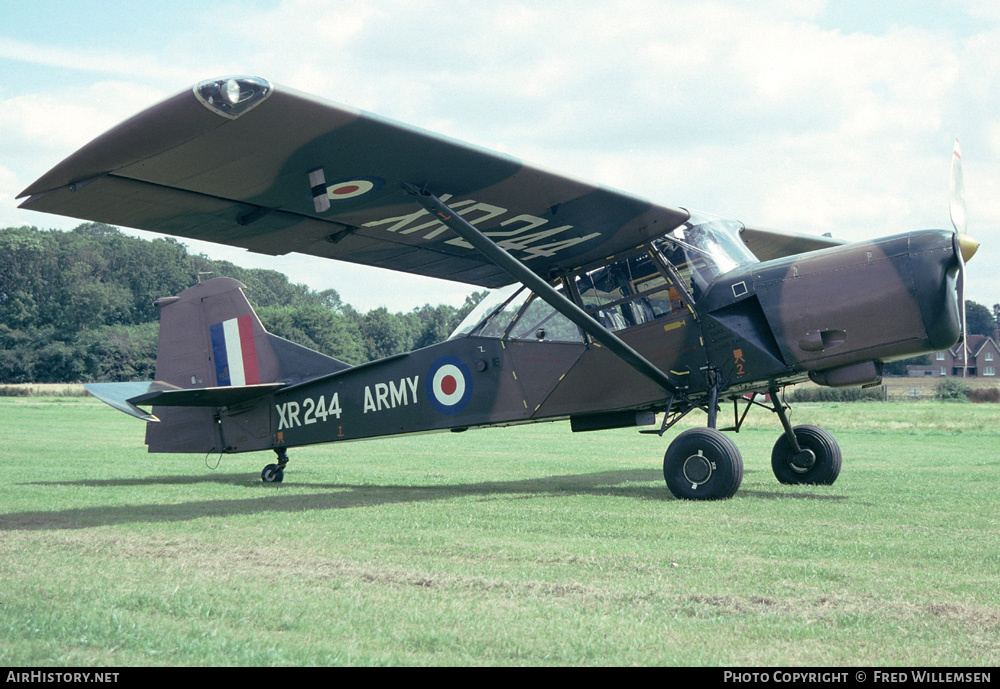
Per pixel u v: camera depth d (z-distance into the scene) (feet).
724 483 21.07
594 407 24.43
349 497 23.94
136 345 288.10
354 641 9.21
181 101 14.74
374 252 25.91
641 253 24.34
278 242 23.93
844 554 13.87
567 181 20.95
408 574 12.57
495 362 26.23
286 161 18.11
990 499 21.18
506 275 29.45
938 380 168.66
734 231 24.77
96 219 19.71
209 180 18.57
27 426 74.49
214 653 8.77
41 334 296.92
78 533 16.81
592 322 21.99
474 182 20.59
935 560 13.34
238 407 31.50
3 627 9.64
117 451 45.16
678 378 23.30
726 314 22.67
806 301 21.45
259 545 15.24
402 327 376.68
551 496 23.15
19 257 320.91
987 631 9.44
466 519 18.29
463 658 8.65
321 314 309.83
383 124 17.26
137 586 11.82
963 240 20.62
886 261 20.67
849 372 21.30
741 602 10.73
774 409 25.07
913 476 27.68
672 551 14.20
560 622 9.92
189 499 23.65
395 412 28.14
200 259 394.93
